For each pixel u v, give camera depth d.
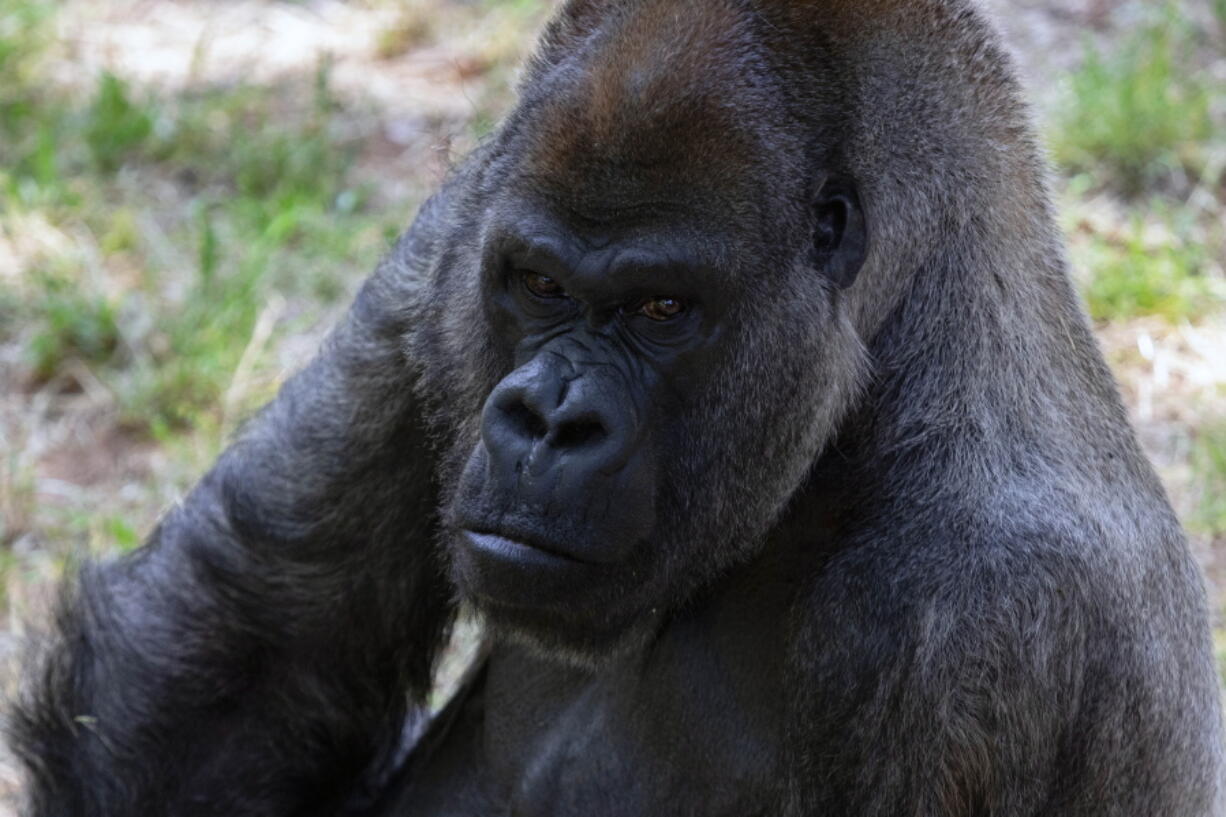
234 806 16.05
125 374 26.72
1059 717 13.06
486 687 15.48
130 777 15.73
